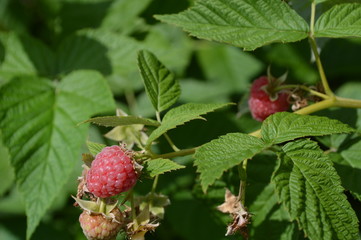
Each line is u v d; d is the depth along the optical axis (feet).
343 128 1.46
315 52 1.57
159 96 1.61
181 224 1.88
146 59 1.62
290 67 2.03
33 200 1.69
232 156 1.42
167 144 1.96
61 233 2.05
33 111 1.78
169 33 2.15
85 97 1.80
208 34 1.58
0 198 2.08
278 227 1.62
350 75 2.06
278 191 1.41
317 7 1.67
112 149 1.46
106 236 1.45
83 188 1.47
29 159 1.72
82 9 2.14
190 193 1.91
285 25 1.58
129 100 2.09
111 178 1.43
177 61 2.00
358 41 2.04
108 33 1.98
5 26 2.18
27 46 1.98
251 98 1.68
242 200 1.48
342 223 1.40
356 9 1.56
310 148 1.45
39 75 1.95
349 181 1.60
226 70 2.15
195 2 1.60
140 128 1.57
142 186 1.89
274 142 1.44
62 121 1.77
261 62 2.15
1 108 1.77
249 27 1.58
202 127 1.97
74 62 1.97
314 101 1.64
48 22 2.18
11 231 2.08
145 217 1.48
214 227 1.85
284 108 1.66
